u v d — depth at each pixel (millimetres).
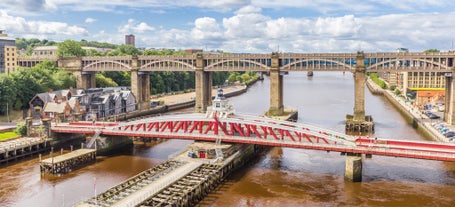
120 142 118562
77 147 122188
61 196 80188
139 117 173000
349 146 90188
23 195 80750
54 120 139000
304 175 93562
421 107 186250
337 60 161625
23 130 120562
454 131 126250
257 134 100250
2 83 148250
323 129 98750
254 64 172750
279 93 167750
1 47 192750
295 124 101750
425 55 151250
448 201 78000
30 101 154250
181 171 86438
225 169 91125
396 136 136500
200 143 102562
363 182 88562
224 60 175125
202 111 179125
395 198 79500
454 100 142500
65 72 193500
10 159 104938
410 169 97062
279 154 111750
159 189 75938
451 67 146875
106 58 192625
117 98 171500
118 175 93562
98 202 70250
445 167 98562
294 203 77312
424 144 92812
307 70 165250
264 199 79250
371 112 193250
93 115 152125
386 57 155625
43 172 95062
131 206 68625
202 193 79875
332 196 80688
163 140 129250
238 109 198375
